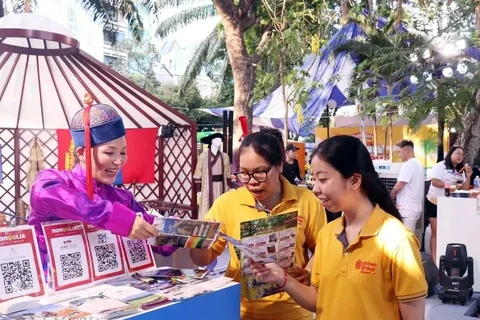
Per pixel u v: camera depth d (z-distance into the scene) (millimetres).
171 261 2600
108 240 1953
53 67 5895
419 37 10852
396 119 10523
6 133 6441
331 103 12164
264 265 2027
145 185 7188
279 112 12836
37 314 1551
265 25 11852
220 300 1862
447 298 4949
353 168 1820
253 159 2191
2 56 5488
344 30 11969
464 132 9492
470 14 9703
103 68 5836
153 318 1604
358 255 1821
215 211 2400
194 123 6914
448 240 5602
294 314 2336
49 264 1769
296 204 2359
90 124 1911
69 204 1804
